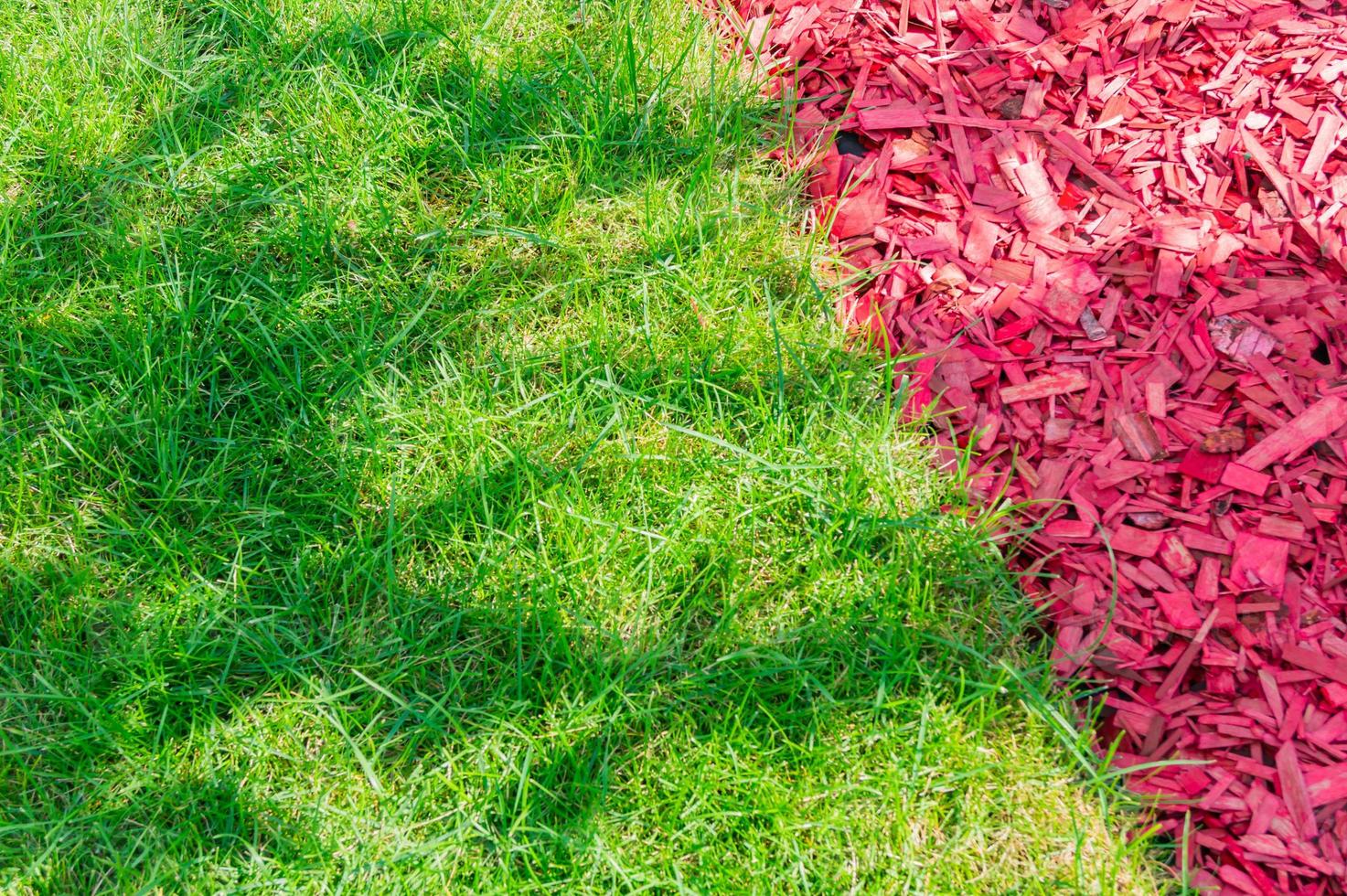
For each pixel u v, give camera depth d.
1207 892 1.92
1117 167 2.79
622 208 2.75
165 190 2.73
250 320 2.53
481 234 2.67
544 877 1.88
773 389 2.44
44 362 2.45
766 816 1.93
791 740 2.04
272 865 1.89
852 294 2.68
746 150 2.90
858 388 2.47
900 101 2.96
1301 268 2.58
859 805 1.94
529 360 2.47
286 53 2.96
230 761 2.00
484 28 3.00
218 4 3.03
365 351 2.46
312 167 2.70
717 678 2.08
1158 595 2.21
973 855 1.92
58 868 1.88
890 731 2.01
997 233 2.73
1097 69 2.95
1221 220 2.67
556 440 2.36
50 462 2.30
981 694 1.99
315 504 2.29
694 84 2.99
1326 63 2.83
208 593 2.15
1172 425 2.40
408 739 2.03
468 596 2.16
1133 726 2.08
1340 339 2.47
